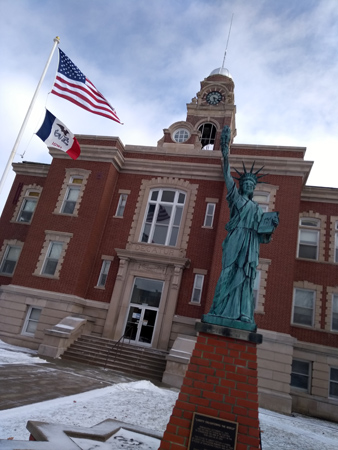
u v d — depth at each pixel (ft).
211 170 69.87
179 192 71.77
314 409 55.93
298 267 66.69
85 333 62.18
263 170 64.80
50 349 53.57
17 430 18.01
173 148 77.87
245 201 19.36
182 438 14.40
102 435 16.07
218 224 64.28
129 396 33.27
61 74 50.49
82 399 28.19
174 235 69.05
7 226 81.82
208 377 15.37
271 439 28.14
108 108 53.67
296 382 59.62
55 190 72.43
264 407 50.16
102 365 52.39
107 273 68.39
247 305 17.02
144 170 73.87
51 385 31.45
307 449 26.94
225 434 14.23
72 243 67.00
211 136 93.45
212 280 60.39
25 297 64.28
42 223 70.18
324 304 63.57
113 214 72.28
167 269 65.10
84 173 72.02
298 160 63.10
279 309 56.18
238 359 15.58
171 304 62.23
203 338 16.15
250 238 18.33
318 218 69.21
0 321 63.41
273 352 53.47
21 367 37.88
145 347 58.49
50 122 48.60
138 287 66.08
